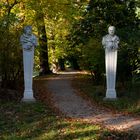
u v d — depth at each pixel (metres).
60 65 50.06
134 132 13.82
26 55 19.45
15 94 20.45
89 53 24.41
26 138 13.50
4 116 16.17
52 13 27.11
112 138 13.25
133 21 27.14
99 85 25.34
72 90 24.20
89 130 14.08
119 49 22.86
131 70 23.30
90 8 28.69
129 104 18.25
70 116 16.61
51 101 20.05
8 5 24.48
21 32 20.03
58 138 13.32
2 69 21.09
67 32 38.44
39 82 29.22
